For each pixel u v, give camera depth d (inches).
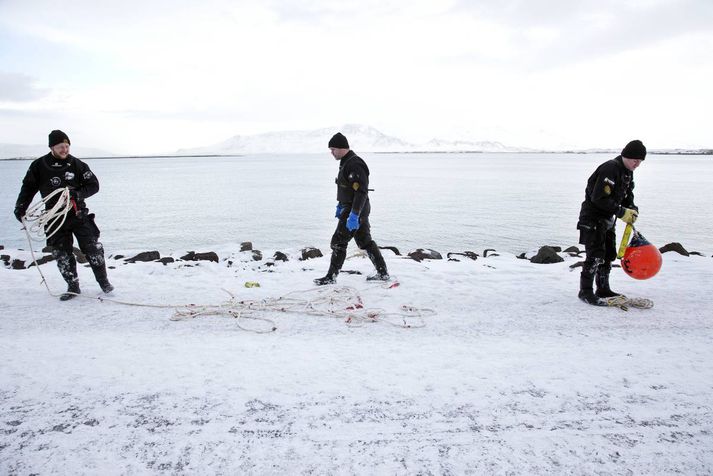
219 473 90.1
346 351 149.1
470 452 97.0
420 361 141.1
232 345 153.8
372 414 110.9
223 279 247.0
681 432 105.0
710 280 250.7
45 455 94.7
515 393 121.0
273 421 107.5
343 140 217.9
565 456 96.0
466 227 848.3
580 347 154.3
